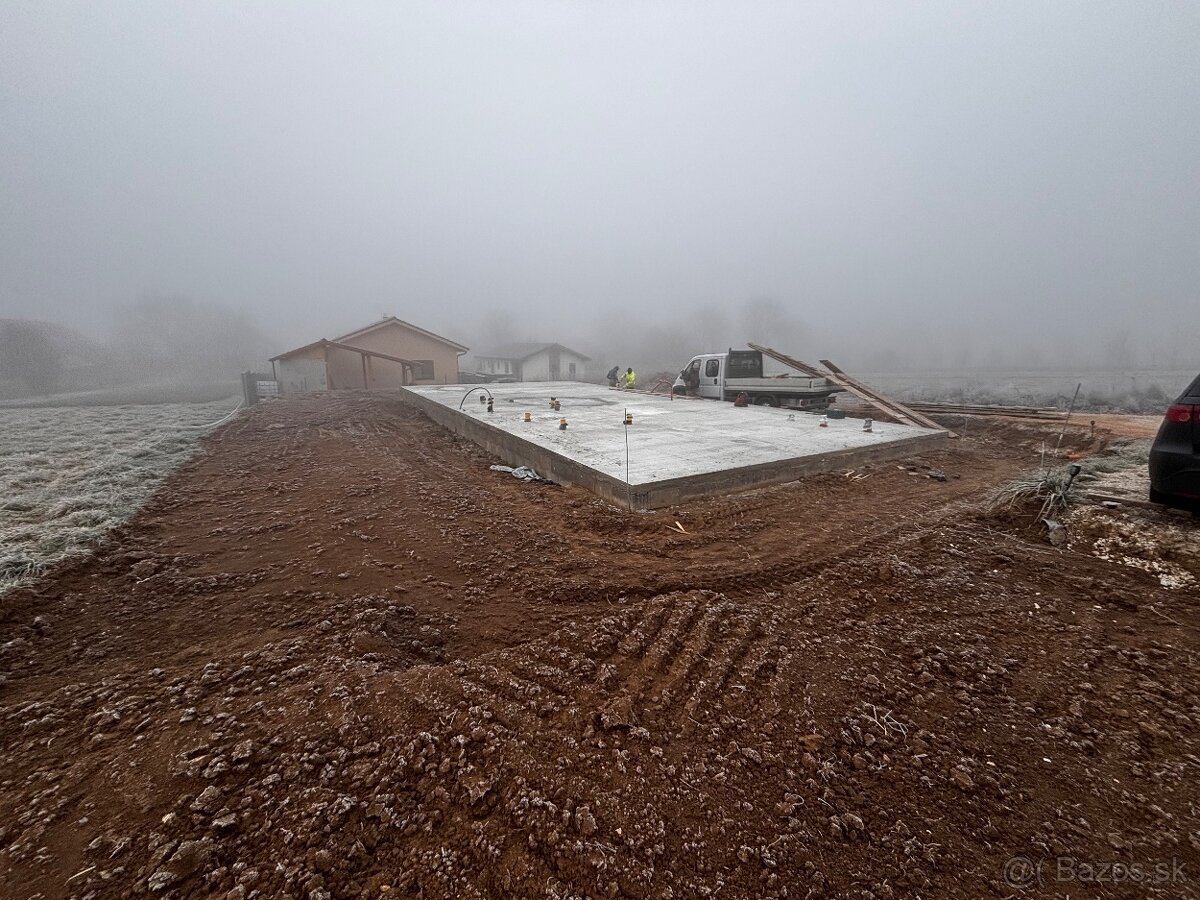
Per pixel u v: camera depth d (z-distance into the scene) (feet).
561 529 17.38
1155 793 6.89
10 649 10.11
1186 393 14.24
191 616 11.60
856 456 25.43
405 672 9.30
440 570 14.20
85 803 6.59
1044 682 9.18
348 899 5.47
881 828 6.38
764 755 7.48
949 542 15.67
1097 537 14.84
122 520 17.46
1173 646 10.15
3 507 18.99
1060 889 5.66
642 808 6.60
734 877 5.77
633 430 29.81
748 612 11.65
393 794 6.69
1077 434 35.09
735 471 20.88
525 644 10.46
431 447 33.01
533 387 65.41
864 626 11.07
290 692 8.70
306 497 21.03
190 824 6.23
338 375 91.30
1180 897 5.55
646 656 10.00
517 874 5.75
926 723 8.16
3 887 5.50
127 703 8.51
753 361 48.98
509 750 7.47
